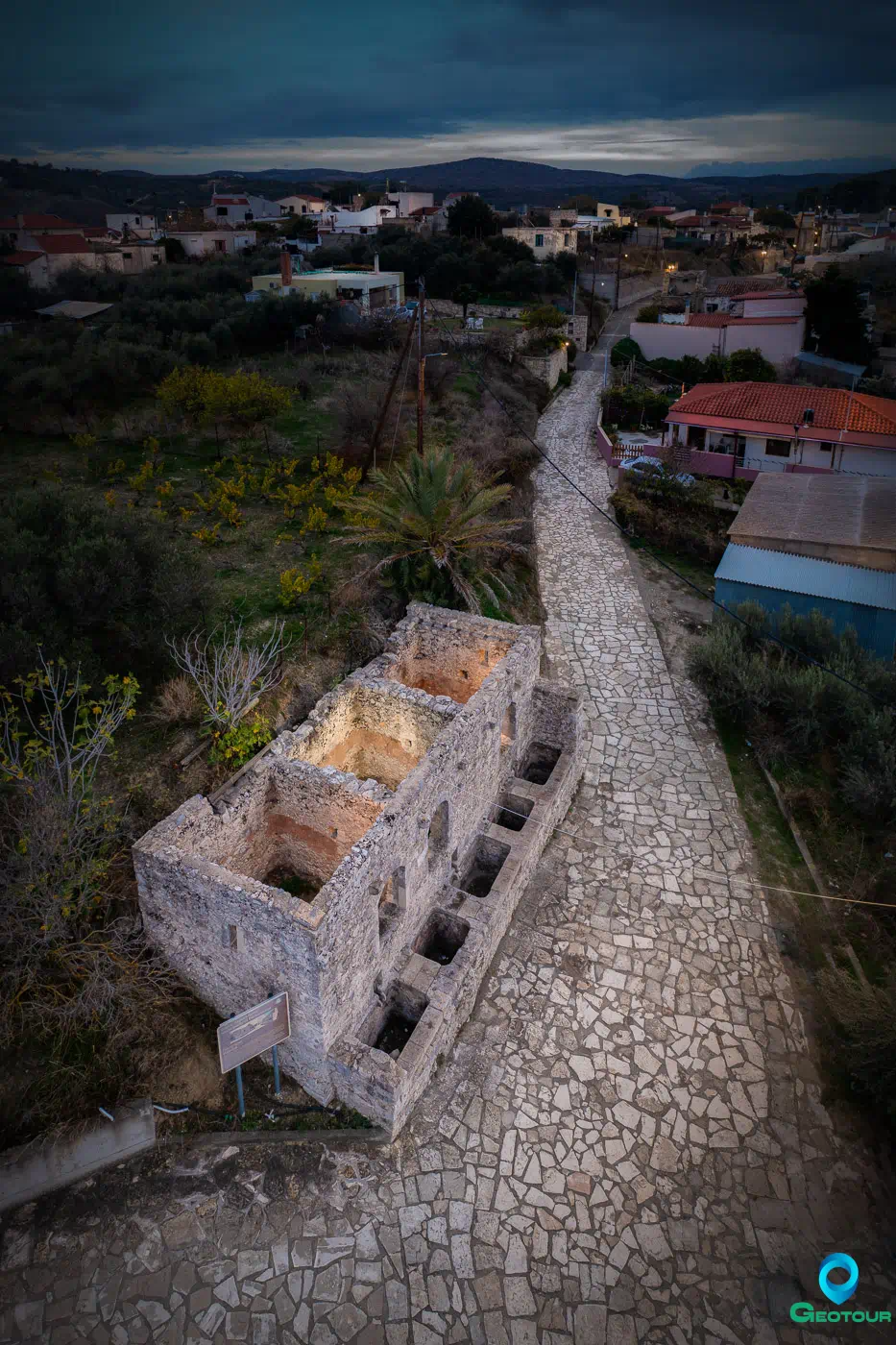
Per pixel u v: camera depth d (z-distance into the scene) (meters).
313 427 36.88
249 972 11.77
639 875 17.16
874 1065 12.66
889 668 22.16
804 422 35.38
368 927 12.12
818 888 16.91
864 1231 11.32
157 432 34.41
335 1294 10.18
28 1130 10.82
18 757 13.27
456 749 14.23
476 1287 10.40
